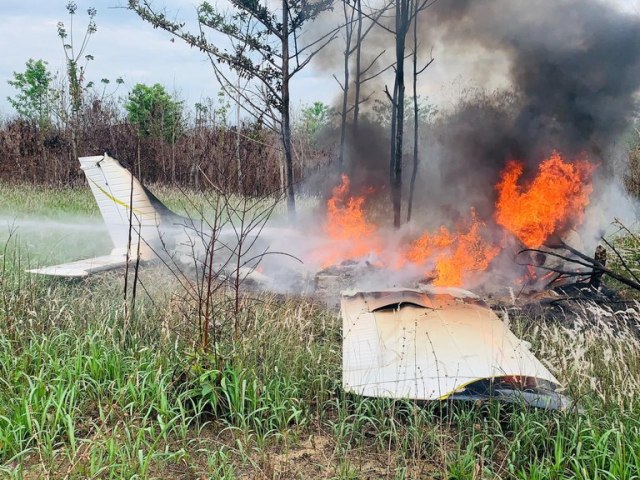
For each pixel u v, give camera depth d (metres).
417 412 4.77
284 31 12.00
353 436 4.78
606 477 4.03
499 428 4.59
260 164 18.30
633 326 6.99
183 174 22.28
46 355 5.46
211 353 5.26
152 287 8.12
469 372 4.89
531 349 6.32
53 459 4.10
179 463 4.37
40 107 25.84
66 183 20.59
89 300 7.41
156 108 23.47
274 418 4.86
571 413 4.64
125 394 4.99
